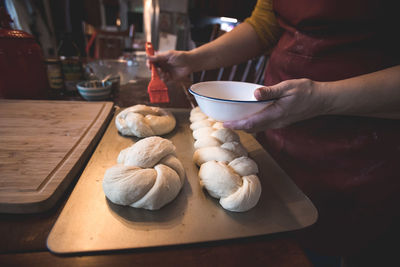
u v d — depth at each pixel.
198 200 0.73
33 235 0.55
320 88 0.70
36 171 0.72
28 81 1.25
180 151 1.01
